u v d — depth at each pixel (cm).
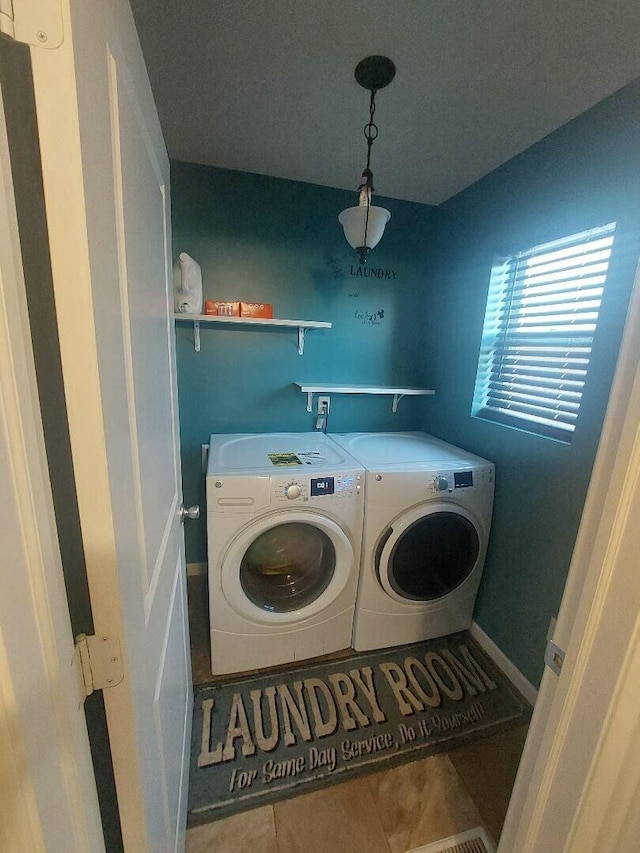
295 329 207
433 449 192
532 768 61
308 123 146
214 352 200
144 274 70
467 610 185
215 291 192
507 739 139
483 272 183
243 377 207
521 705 152
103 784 57
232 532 143
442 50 109
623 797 52
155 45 109
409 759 130
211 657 161
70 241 38
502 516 171
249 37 106
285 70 119
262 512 144
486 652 178
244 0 95
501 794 121
